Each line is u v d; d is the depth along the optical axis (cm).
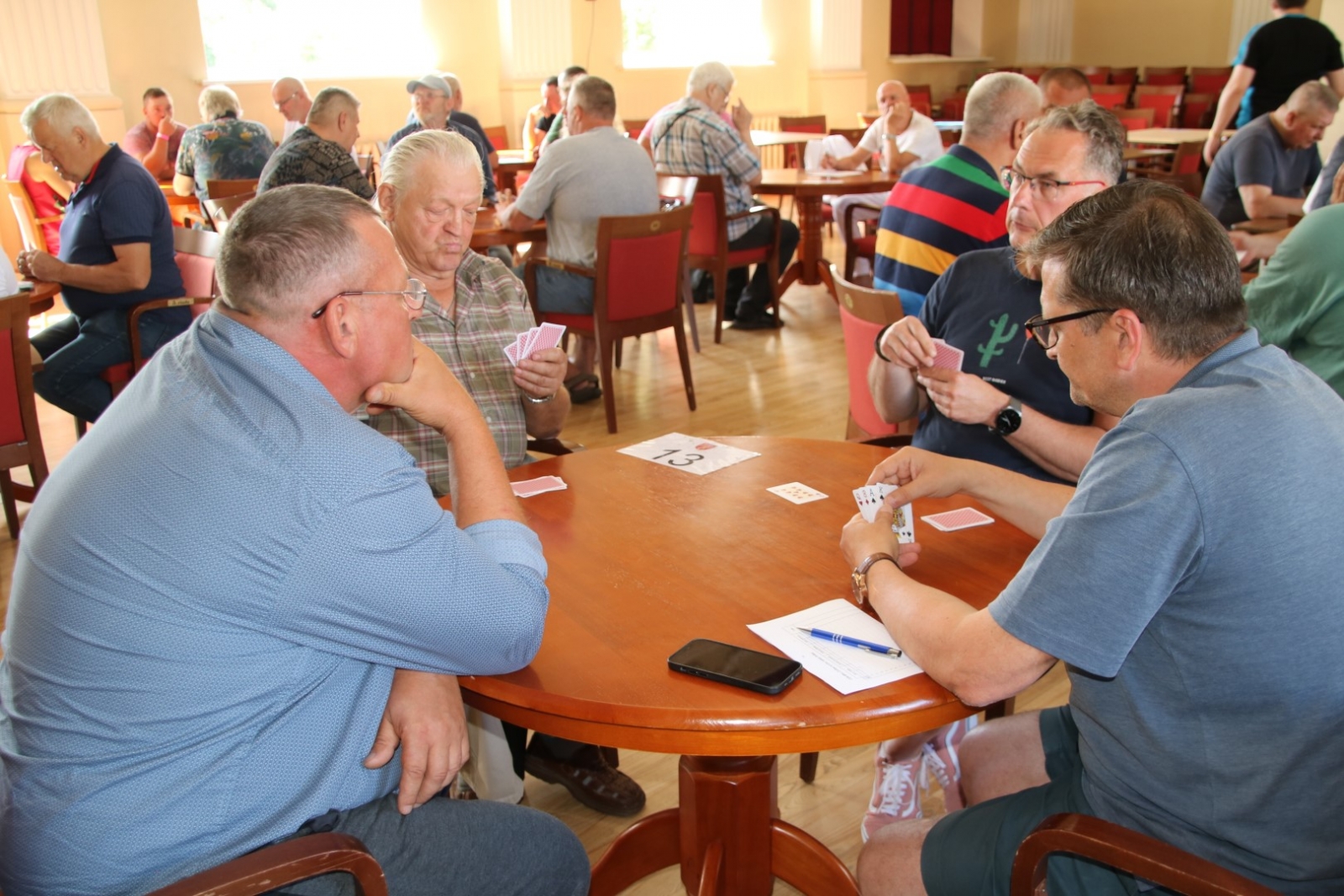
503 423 219
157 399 112
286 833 113
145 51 723
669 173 556
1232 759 107
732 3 1021
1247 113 595
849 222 609
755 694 119
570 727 119
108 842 106
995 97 279
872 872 142
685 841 162
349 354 117
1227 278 109
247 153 586
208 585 105
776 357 524
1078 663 106
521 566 125
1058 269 117
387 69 834
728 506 174
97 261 364
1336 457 105
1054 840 104
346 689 118
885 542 140
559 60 888
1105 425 191
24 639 110
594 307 407
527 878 131
